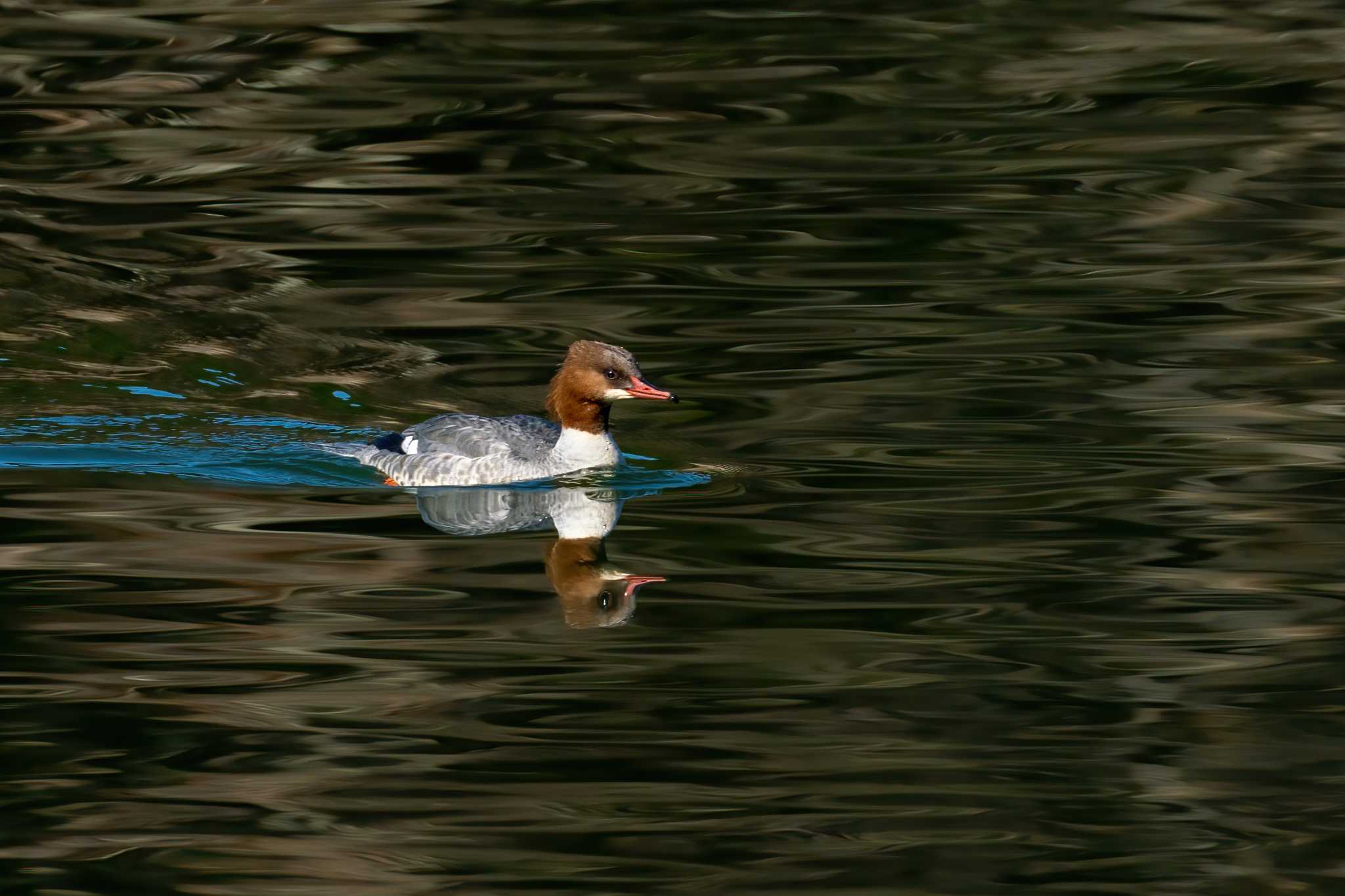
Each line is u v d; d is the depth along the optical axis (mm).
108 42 27922
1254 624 11688
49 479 14523
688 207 22516
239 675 10812
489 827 9188
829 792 9570
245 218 22000
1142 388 16812
